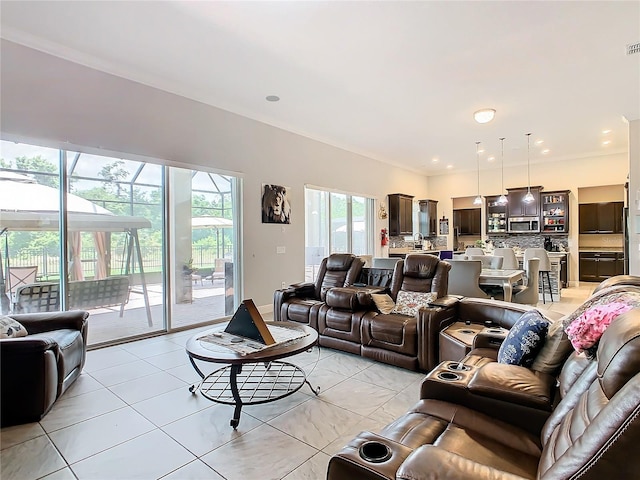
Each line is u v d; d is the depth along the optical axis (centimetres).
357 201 820
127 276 437
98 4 288
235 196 545
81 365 321
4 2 285
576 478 87
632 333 100
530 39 342
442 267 388
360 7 292
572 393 146
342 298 391
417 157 864
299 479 190
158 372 336
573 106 518
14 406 241
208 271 516
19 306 362
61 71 365
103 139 396
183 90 459
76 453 212
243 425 244
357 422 248
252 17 306
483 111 520
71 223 392
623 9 296
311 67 399
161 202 466
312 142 670
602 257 884
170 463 204
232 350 256
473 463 106
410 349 336
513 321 308
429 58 378
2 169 351
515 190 924
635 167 545
